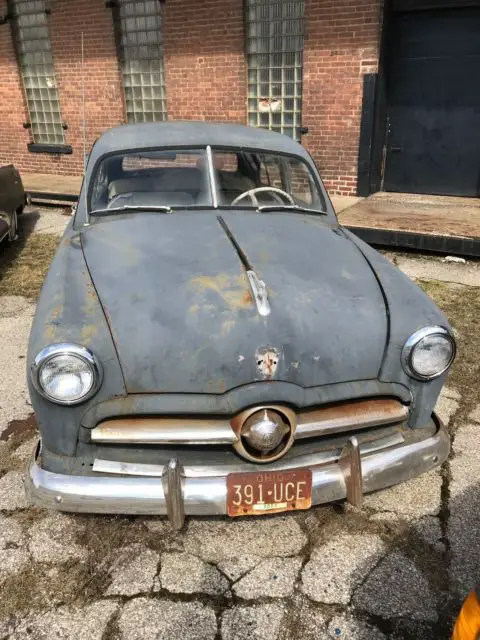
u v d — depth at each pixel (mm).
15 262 5852
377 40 7082
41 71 9992
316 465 2117
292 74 7980
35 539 2277
